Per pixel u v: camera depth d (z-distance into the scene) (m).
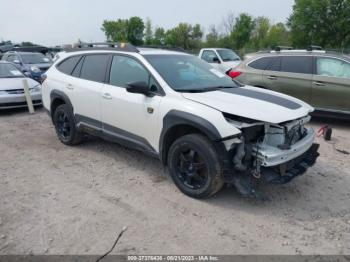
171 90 4.28
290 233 3.48
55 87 6.05
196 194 4.07
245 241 3.35
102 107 5.12
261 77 8.30
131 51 4.97
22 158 5.65
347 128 7.51
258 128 3.83
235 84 5.02
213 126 3.69
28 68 14.76
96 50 5.52
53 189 4.48
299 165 4.11
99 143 6.32
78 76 5.69
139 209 3.94
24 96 9.42
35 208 3.98
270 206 3.99
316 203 4.07
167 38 54.19
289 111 3.92
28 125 8.02
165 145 4.32
